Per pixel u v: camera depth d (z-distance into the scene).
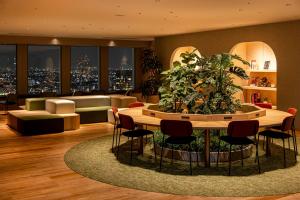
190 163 5.57
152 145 7.42
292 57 9.43
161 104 7.15
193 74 6.83
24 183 5.13
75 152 6.94
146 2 6.71
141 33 12.84
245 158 6.42
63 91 14.89
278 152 6.88
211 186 4.96
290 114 6.86
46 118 8.88
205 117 6.12
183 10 7.65
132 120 6.08
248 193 4.69
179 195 4.63
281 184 5.03
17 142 7.91
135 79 16.55
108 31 12.09
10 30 11.74
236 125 5.45
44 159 6.45
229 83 6.84
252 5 7.05
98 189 4.87
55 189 4.88
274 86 10.42
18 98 13.71
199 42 12.31
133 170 5.71
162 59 14.20
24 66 14.02
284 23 9.55
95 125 10.12
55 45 14.52
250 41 10.50
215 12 7.94
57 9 7.49
